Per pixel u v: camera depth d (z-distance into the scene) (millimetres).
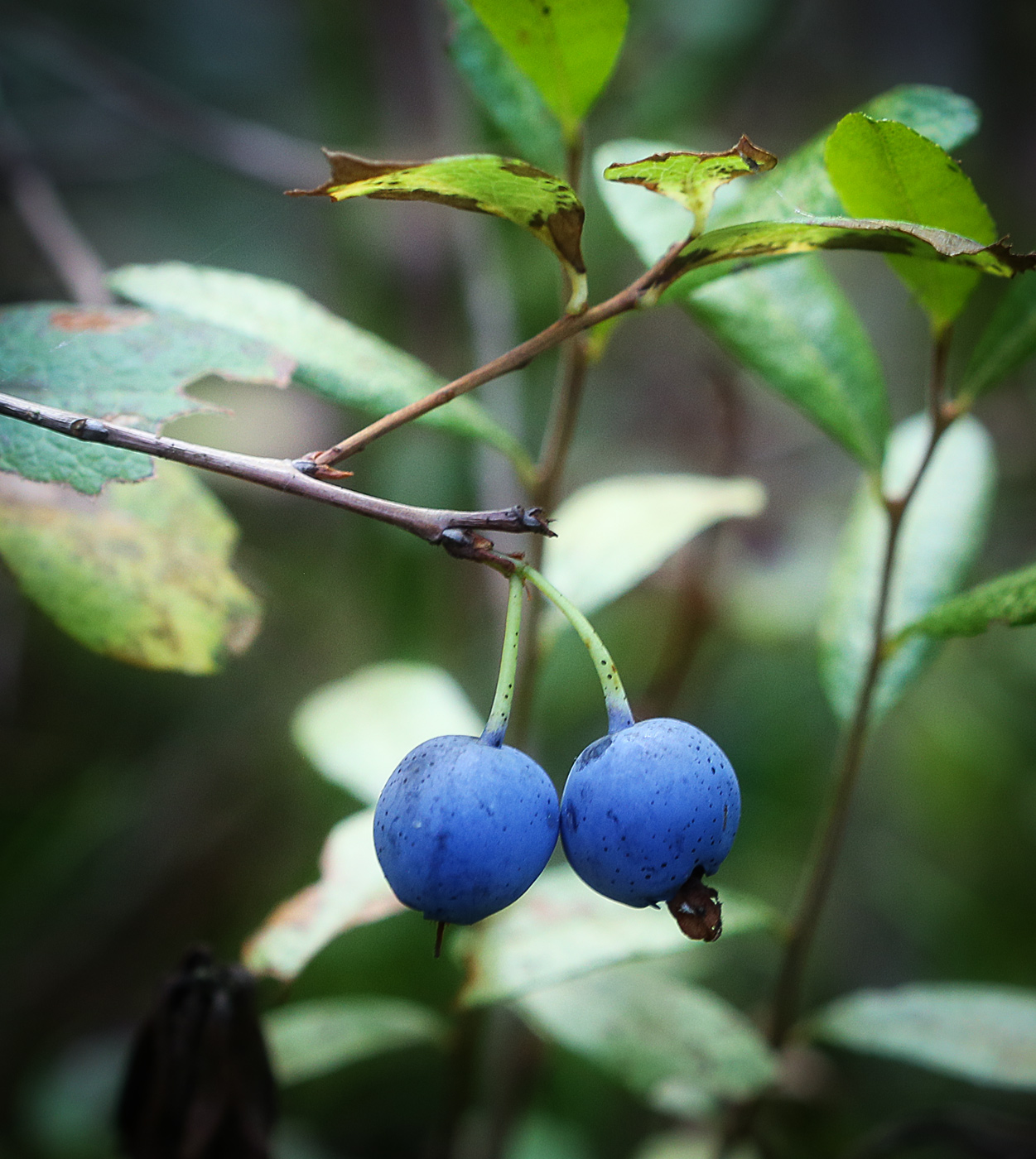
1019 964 317
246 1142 179
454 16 190
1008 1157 205
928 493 207
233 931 329
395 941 301
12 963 313
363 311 351
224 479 339
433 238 335
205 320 185
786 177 178
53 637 335
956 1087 300
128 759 342
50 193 270
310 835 331
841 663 201
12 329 174
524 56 176
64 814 327
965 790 345
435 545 159
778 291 195
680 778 159
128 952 327
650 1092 225
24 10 314
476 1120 254
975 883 337
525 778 159
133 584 178
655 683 296
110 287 187
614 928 191
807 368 192
